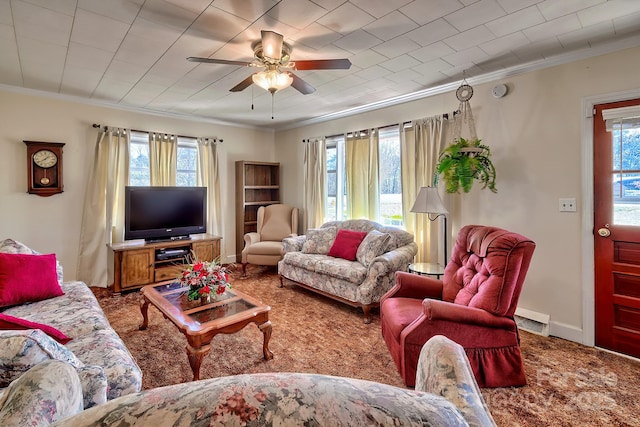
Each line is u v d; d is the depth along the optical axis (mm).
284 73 2428
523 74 2895
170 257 4168
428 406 441
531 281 2857
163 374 2104
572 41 2414
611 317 2453
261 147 5812
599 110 2488
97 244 4039
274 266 4863
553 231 2732
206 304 2352
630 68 2348
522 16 2082
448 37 2377
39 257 2441
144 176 4516
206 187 4867
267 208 5289
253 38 2377
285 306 3414
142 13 2039
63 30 2254
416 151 3711
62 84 3406
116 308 3303
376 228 3867
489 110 3129
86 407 1129
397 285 2531
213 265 2506
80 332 1833
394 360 2082
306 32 2295
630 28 2213
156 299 2479
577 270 2611
